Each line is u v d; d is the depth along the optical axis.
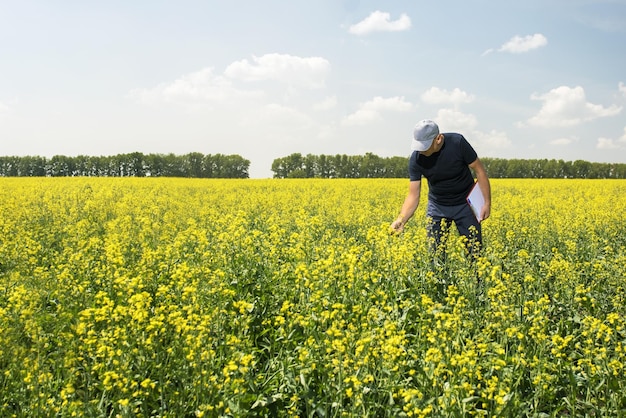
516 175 84.06
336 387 4.79
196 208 17.55
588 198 24.97
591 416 5.08
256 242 8.98
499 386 4.77
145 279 7.66
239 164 90.88
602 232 13.29
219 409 4.50
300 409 4.92
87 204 17.11
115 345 5.16
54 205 17.19
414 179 9.30
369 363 4.93
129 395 4.54
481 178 9.09
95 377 5.20
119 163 88.38
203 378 4.61
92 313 5.35
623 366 5.07
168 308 5.79
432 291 7.62
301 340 5.92
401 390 4.50
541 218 15.00
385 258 8.24
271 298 7.16
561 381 5.47
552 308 7.25
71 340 5.34
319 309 6.24
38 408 4.37
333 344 4.87
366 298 7.04
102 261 8.57
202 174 89.94
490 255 9.68
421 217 14.85
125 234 10.91
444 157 8.92
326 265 7.03
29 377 4.47
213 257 8.27
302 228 12.03
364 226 13.61
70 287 6.96
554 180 41.41
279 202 19.33
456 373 4.86
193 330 5.18
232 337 4.99
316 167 89.56
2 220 12.84
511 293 6.91
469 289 7.61
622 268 8.45
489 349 5.66
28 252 9.48
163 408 4.63
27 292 6.59
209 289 6.60
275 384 5.10
